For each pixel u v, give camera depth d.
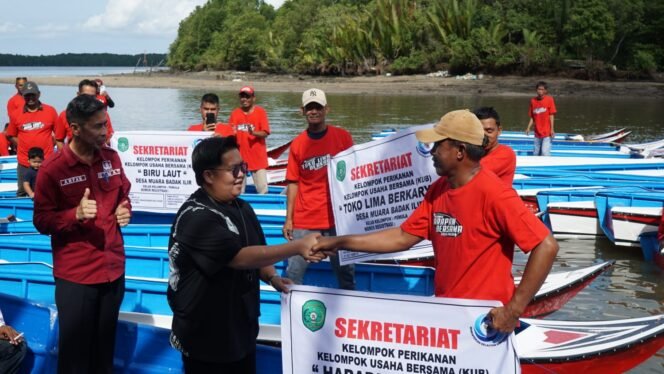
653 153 16.70
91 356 4.35
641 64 49.97
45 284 6.42
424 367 3.47
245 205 3.72
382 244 3.78
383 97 43.78
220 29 106.00
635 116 30.81
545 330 5.46
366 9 68.56
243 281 3.57
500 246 3.45
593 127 26.44
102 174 4.25
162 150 7.58
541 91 15.39
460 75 55.69
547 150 15.62
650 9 49.84
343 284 6.18
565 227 10.72
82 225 4.11
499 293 3.47
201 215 3.37
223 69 93.94
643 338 4.96
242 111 9.91
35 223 4.12
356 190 5.64
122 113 34.59
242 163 3.47
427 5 61.75
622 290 8.16
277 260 3.48
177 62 108.88
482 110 5.24
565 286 6.43
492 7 57.69
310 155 6.08
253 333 3.67
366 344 3.57
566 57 52.53
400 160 5.43
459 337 3.38
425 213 3.74
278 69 77.38
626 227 9.66
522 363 4.98
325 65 67.19
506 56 52.44
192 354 3.52
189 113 34.72
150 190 7.74
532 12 54.91
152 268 7.25
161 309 6.29
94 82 9.38
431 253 6.77
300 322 3.69
